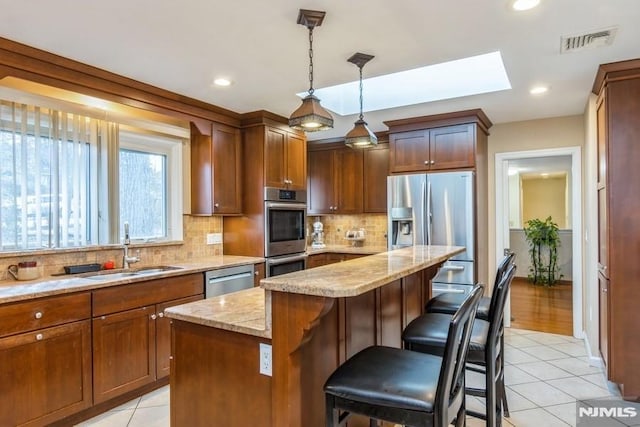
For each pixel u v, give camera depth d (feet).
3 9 6.54
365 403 4.44
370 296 7.04
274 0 6.35
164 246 12.09
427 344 6.38
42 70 8.32
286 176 14.28
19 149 8.86
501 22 7.15
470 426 8.12
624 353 9.13
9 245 8.72
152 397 9.36
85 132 10.07
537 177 29.35
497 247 15.19
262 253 13.32
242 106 12.50
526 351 12.48
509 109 13.17
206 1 6.36
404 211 14.39
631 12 6.84
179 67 9.17
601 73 9.46
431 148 14.19
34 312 7.39
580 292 13.73
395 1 6.40
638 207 9.02
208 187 12.59
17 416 7.15
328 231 19.45
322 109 7.63
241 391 5.23
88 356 8.22
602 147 10.04
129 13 6.72
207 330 5.56
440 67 12.04
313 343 5.32
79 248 9.86
